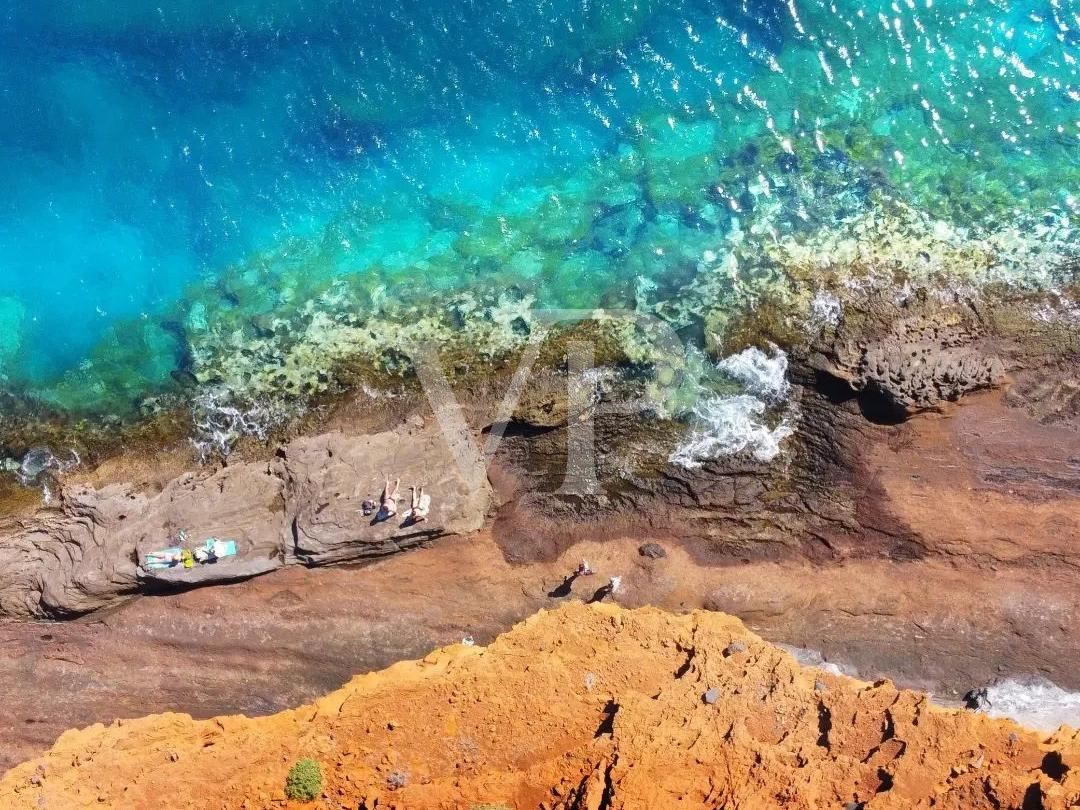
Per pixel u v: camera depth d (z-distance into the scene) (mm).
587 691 17141
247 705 19047
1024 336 19656
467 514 19797
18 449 21219
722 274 20844
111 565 19547
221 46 23000
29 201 22406
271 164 22547
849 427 19672
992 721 15828
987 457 19234
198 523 19844
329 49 22891
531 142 22328
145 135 22672
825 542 19344
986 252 20312
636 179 21922
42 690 19375
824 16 22266
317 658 19266
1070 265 20047
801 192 21297
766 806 14406
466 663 17828
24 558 20125
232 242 22188
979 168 21094
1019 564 18688
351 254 21938
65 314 21922
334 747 16688
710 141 21953
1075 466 19000
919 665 18344
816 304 20266
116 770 16906
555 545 19844
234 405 21188
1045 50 21688
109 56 23031
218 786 16297
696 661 17203
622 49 22547
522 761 16297
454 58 22719
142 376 21500
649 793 14688
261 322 21578
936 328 19703
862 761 14992
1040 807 13305
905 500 19219
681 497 19875
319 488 19828
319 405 21016
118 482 20812
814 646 18750
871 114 21766
